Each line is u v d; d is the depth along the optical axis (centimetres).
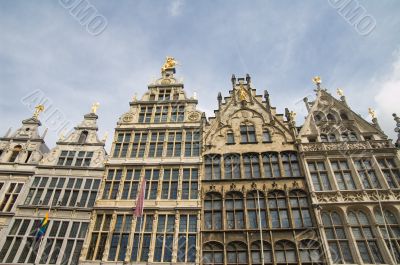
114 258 2164
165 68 3638
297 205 2289
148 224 2322
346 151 2517
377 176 2373
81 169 2702
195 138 2833
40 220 2395
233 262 2080
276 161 2578
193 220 2302
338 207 2212
